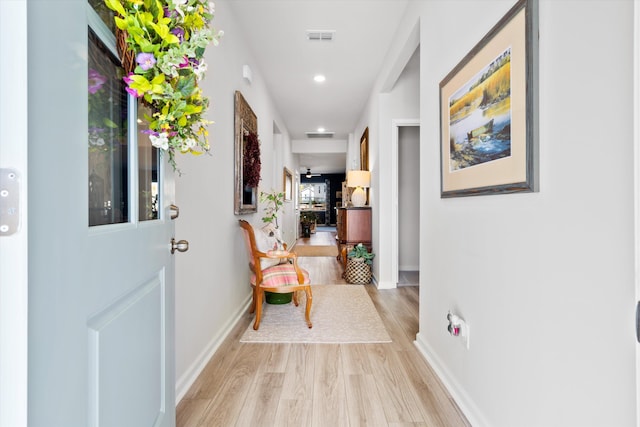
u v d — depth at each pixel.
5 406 0.45
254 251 2.62
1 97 0.45
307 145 7.81
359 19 2.81
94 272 0.66
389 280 3.99
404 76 3.96
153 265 1.00
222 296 2.44
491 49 1.33
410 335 2.53
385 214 3.99
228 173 2.58
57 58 0.54
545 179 1.04
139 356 0.90
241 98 2.82
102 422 0.69
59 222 0.55
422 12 2.27
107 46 0.77
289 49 3.34
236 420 1.52
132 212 0.86
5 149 0.45
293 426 1.48
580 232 0.90
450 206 1.78
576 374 0.92
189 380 1.80
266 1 2.56
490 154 1.34
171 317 1.19
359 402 1.65
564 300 0.96
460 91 1.62
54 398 0.53
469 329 1.55
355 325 2.71
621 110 0.78
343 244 5.05
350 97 4.80
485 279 1.41
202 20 0.95
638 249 0.61
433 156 2.05
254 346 2.31
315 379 1.87
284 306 3.24
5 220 0.45
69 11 0.58
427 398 1.69
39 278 0.49
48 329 0.51
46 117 0.51
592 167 0.86
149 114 0.95
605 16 0.82
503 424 1.28
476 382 1.49
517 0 1.18
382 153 3.98
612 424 0.80
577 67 0.91
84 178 0.63
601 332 0.83
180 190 1.72
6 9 0.45
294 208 8.34
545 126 1.04
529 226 1.12
